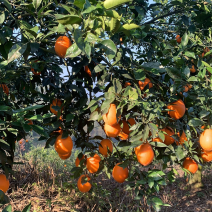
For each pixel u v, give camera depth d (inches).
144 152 74.5
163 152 90.7
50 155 351.6
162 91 88.6
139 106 75.9
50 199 224.1
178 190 303.7
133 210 211.6
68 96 91.7
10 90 125.5
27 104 138.8
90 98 104.0
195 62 100.0
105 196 235.1
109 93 72.8
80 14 53.1
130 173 88.1
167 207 249.1
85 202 224.7
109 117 72.9
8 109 64.9
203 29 113.9
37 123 118.6
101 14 52.4
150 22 115.4
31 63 92.7
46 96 93.4
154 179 82.1
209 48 104.0
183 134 92.0
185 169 92.5
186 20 113.0
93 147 102.0
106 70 82.1
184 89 87.4
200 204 258.2
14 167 283.1
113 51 58.3
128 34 68.1
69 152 91.1
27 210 56.2
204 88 84.8
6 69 92.4
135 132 74.6
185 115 89.0
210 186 313.6
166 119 82.9
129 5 100.7
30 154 351.9
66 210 208.5
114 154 104.7
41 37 77.1
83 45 50.9
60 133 93.0
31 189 242.2
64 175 290.7
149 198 82.3
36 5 76.1
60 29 70.8
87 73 101.4
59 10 97.5
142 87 87.5
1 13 76.4
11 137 84.0
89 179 106.3
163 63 98.5
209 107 83.0
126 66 88.7
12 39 86.7
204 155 91.9
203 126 89.8
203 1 112.7
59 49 73.8
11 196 220.8
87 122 98.3
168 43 106.0
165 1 153.3
